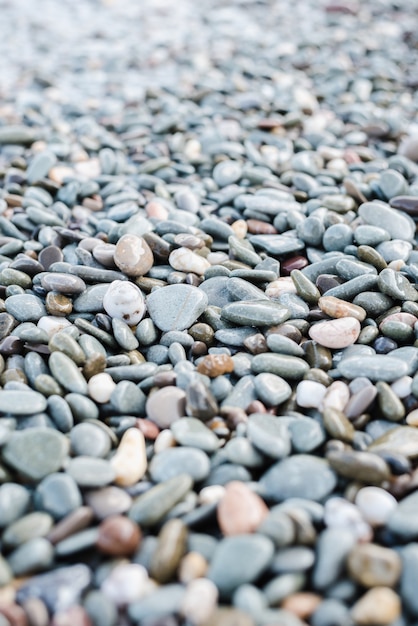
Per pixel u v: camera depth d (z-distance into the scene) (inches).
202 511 16.3
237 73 39.3
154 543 15.9
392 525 15.9
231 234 23.9
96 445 17.5
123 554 15.7
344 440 17.6
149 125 31.9
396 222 23.6
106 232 24.2
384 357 19.0
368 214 24.0
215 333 20.6
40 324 20.4
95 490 16.7
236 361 19.6
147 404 18.5
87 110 34.3
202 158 28.7
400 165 27.6
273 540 15.6
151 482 17.2
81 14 53.9
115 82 38.7
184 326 20.6
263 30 48.4
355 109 32.9
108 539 15.7
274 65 41.0
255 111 33.5
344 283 21.4
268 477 16.9
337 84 36.4
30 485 17.1
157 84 38.2
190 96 35.0
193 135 30.7
